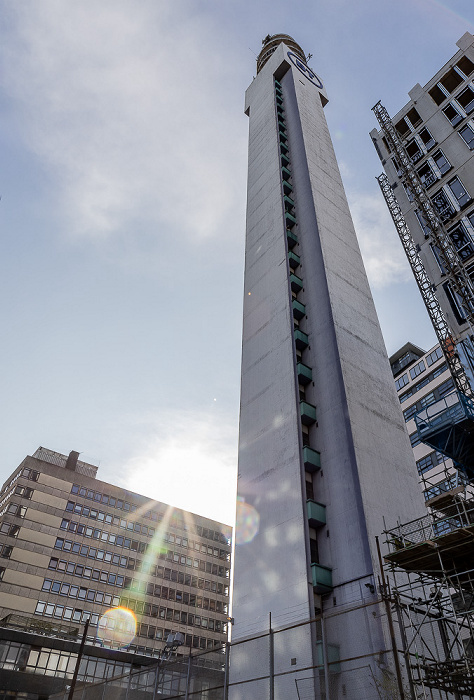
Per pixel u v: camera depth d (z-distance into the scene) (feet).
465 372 96.63
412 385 221.05
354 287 159.84
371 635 87.40
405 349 248.11
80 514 281.74
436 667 62.39
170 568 298.35
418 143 143.84
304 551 104.58
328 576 102.73
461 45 146.51
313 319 148.36
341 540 105.81
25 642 148.87
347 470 113.29
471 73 138.00
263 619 103.76
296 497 113.80
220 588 312.29
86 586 259.19
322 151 210.79
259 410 141.28
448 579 67.41
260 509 122.01
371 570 96.53
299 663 87.66
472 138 126.93
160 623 272.31
